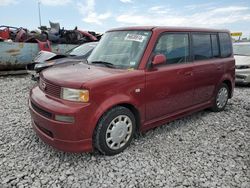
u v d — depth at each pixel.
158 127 4.34
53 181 2.77
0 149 3.42
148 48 3.57
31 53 9.77
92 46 7.54
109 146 3.27
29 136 3.84
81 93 2.92
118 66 3.60
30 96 3.59
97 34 12.38
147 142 3.75
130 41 3.80
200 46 4.48
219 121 4.71
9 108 5.24
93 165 3.10
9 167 3.00
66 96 2.99
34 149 3.45
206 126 4.45
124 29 4.11
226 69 5.12
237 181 2.84
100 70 3.43
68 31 11.16
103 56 3.95
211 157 3.36
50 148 3.48
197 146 3.67
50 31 11.05
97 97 2.99
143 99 3.49
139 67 3.46
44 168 3.01
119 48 3.86
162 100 3.78
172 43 3.92
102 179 2.83
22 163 3.10
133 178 2.86
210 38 4.75
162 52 3.74
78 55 7.32
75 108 2.89
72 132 2.92
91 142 3.07
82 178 2.84
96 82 2.99
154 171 3.00
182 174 2.95
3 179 2.77
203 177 2.90
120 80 3.20
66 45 10.49
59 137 2.98
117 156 3.33
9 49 9.27
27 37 10.53
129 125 3.45
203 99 4.70
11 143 3.60
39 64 6.97
